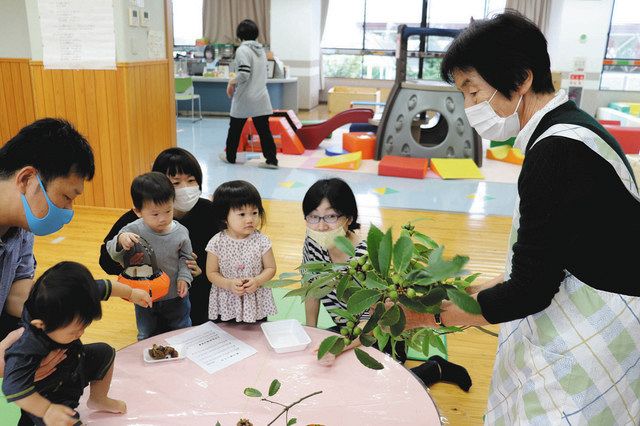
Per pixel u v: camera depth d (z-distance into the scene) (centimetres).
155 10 429
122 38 384
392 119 606
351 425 119
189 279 196
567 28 934
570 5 922
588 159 92
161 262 195
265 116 556
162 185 182
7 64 459
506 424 116
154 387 133
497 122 110
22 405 109
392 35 1114
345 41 1134
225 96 952
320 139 690
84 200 425
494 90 107
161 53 445
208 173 544
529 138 108
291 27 1026
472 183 530
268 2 1030
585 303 99
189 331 163
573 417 102
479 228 403
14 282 145
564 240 94
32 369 108
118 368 141
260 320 177
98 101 398
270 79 895
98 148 409
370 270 88
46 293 105
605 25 923
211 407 125
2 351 120
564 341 101
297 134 686
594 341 99
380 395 131
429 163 592
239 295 170
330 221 179
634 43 973
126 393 130
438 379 214
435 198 477
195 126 838
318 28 1091
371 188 503
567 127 95
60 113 405
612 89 990
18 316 143
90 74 394
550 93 106
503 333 121
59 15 386
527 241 96
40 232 120
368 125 709
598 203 92
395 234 367
